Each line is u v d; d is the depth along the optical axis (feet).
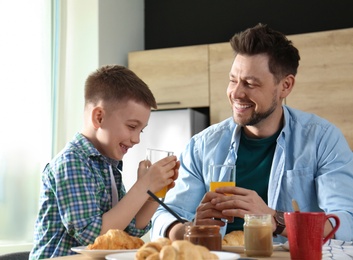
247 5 14.71
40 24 12.57
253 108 6.94
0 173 11.32
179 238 5.57
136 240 4.44
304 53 12.85
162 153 5.76
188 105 13.74
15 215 11.56
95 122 6.09
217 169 5.58
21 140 11.84
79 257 4.25
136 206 5.39
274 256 4.34
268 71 6.84
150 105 6.21
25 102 12.02
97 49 13.46
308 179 6.98
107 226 5.25
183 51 13.94
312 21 14.08
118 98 5.98
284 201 6.98
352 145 12.34
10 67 11.75
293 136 7.19
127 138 6.06
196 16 15.23
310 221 3.89
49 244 5.47
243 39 6.91
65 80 13.55
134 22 15.16
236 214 5.20
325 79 12.64
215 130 7.60
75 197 5.36
